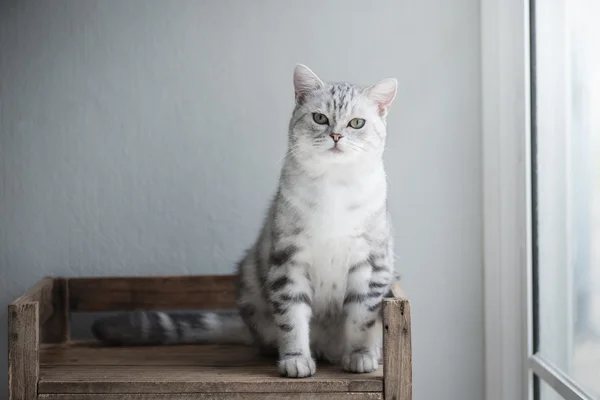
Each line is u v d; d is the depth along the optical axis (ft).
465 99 7.14
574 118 5.60
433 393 7.29
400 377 4.97
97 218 7.19
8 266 7.17
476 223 7.20
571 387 5.62
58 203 7.17
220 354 6.14
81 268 7.20
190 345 6.53
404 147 7.16
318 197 5.38
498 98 6.97
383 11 7.11
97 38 7.11
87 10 7.09
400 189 7.18
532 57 6.56
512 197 6.88
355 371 5.32
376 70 7.11
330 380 5.07
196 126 7.15
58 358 6.03
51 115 7.13
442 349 7.28
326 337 5.90
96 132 7.15
